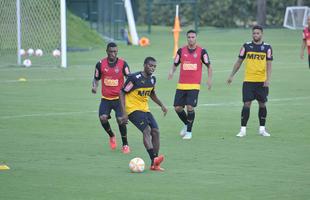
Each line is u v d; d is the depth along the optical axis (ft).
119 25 457.27
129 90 111.75
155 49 386.32
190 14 625.41
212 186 99.09
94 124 155.22
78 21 413.39
